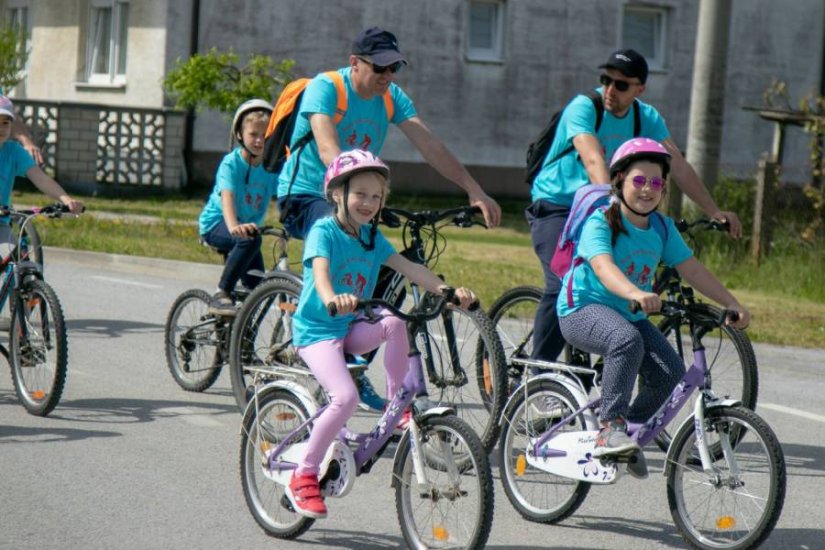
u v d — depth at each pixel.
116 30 67.00
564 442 15.25
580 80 72.00
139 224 48.44
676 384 15.04
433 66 68.69
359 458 14.05
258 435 14.90
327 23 65.81
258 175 22.38
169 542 14.29
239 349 20.38
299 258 40.31
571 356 17.64
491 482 13.00
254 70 57.66
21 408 20.75
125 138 64.81
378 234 14.48
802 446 20.27
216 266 38.22
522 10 70.44
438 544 13.66
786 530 15.62
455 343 17.88
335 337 14.23
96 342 27.06
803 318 33.94
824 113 51.75
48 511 15.26
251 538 14.61
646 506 16.52
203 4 63.72
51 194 21.19
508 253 46.91
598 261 14.98
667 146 19.16
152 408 21.23
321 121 18.27
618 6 72.12
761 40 75.75
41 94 72.12
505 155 70.75
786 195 45.94
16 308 20.50
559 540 15.00
